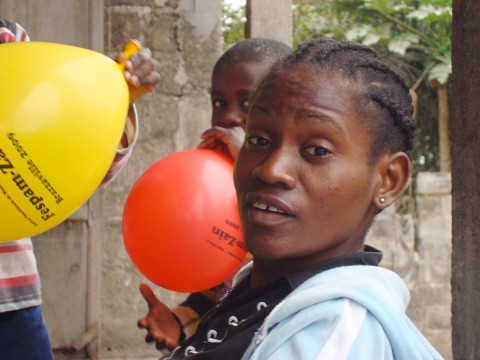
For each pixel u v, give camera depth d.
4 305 2.17
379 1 8.53
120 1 4.20
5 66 1.52
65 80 1.53
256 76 2.43
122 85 1.68
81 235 4.09
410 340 1.16
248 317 1.31
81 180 1.57
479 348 1.96
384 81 1.30
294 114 1.23
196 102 4.26
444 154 8.41
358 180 1.24
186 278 2.02
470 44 2.00
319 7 8.91
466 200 2.02
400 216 6.50
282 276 1.29
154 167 2.09
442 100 8.45
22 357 2.26
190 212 1.97
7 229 1.55
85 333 4.10
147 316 2.15
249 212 1.25
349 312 1.14
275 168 1.21
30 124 1.47
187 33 4.25
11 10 3.80
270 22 3.78
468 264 2.02
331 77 1.25
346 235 1.26
